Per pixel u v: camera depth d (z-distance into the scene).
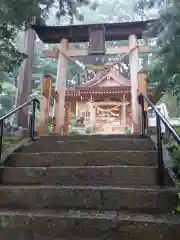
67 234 1.89
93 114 11.21
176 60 2.63
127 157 2.89
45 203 2.25
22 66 5.96
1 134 2.80
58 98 5.68
